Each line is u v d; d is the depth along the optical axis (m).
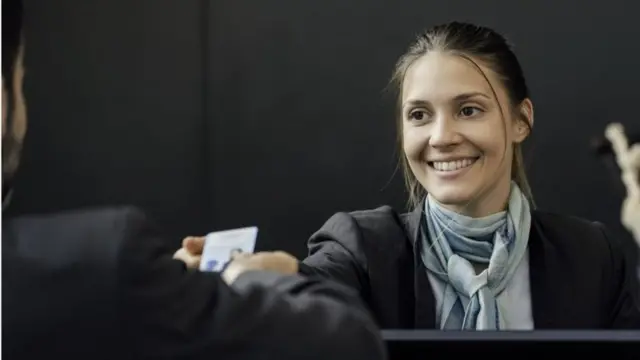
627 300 1.49
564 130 3.23
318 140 3.33
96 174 3.35
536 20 3.21
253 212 3.36
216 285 0.89
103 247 0.86
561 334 0.94
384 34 3.26
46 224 0.88
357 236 1.46
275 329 0.86
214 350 0.85
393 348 0.96
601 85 3.23
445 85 1.42
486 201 1.45
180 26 3.33
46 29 3.31
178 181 3.37
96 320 0.84
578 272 1.46
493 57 1.45
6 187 0.96
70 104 3.34
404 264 1.45
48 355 0.83
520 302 1.43
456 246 1.45
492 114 1.43
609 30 3.21
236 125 3.35
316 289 0.94
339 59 3.29
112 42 3.34
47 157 3.32
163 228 3.35
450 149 1.41
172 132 3.36
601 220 3.10
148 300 0.84
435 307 1.42
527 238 1.46
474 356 0.94
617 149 2.21
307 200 3.33
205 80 3.35
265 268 1.04
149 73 3.35
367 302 1.41
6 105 0.96
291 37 3.30
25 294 0.84
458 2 3.22
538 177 3.21
